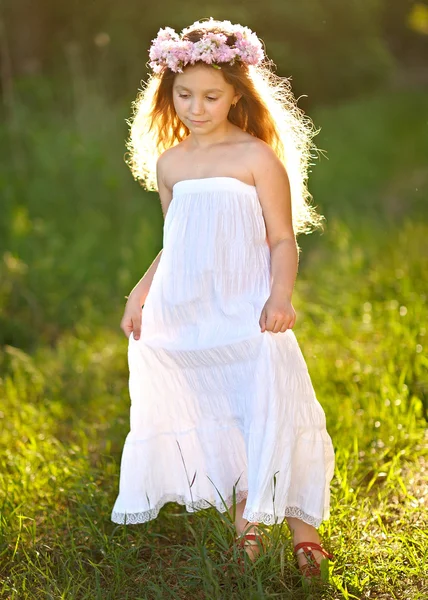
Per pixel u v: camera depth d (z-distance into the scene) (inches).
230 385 199.3
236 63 192.7
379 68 935.0
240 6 795.4
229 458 208.2
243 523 209.2
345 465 246.8
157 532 231.1
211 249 193.8
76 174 586.2
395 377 306.7
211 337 195.6
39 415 319.0
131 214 576.4
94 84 690.2
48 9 757.3
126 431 292.0
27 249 506.3
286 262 193.5
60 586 205.3
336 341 364.5
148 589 200.7
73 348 402.3
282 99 215.2
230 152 194.7
